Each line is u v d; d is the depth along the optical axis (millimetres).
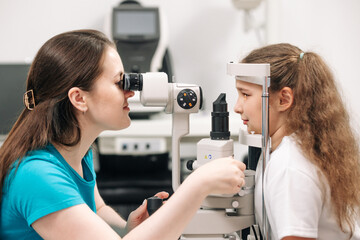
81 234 947
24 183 977
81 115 1087
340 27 3439
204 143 1083
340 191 1095
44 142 1044
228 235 1097
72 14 3377
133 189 2570
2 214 1026
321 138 1128
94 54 1058
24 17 3346
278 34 3178
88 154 1278
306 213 1019
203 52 3486
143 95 1111
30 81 1108
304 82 1146
